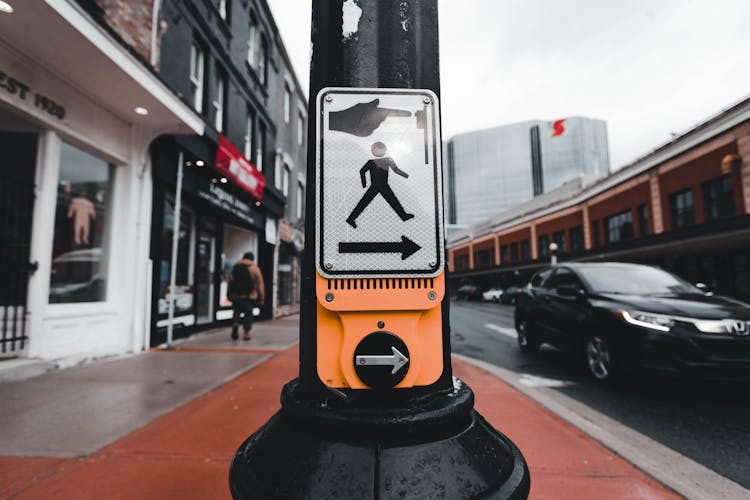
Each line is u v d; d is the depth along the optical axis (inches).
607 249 730.8
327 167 36.1
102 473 86.7
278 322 430.3
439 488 31.1
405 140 36.9
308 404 35.6
